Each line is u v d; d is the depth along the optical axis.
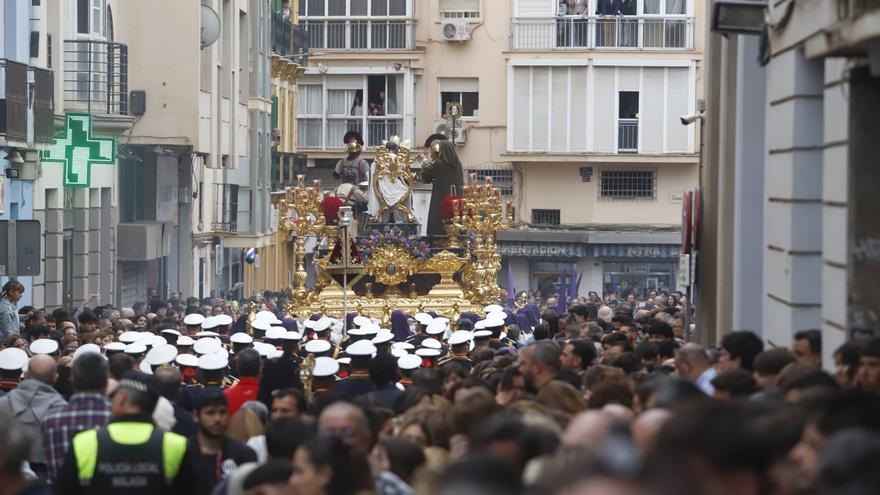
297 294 74.81
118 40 89.06
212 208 110.50
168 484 22.94
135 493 22.80
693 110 132.12
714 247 47.59
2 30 67.00
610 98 132.62
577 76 133.00
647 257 131.50
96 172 83.38
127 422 23.22
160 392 28.78
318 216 75.75
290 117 136.25
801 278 31.67
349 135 79.44
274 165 128.12
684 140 132.12
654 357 34.25
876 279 26.53
